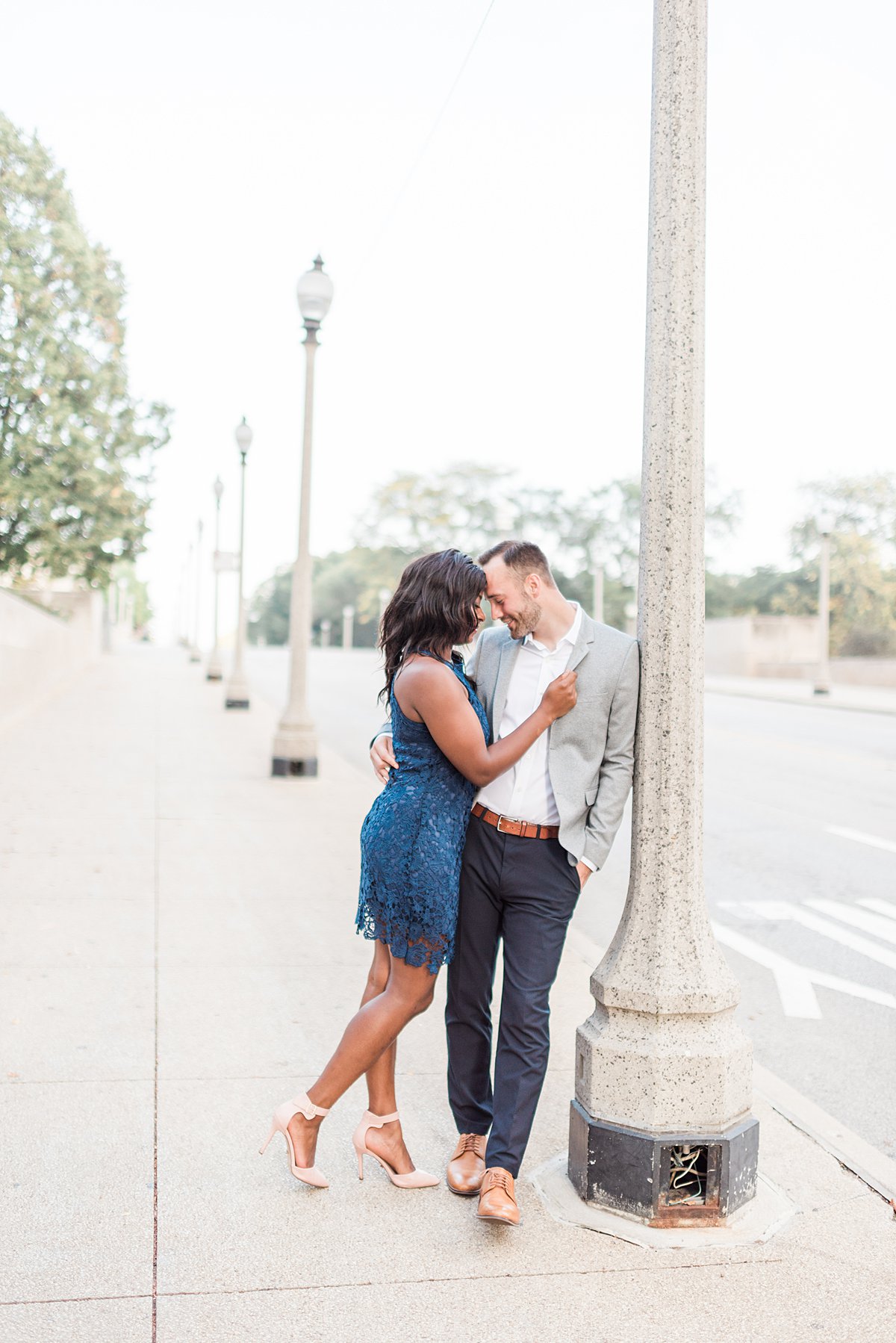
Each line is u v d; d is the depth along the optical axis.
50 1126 3.59
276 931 6.02
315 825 9.18
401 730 3.23
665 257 3.13
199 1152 3.46
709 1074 3.10
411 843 3.15
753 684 36.84
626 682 3.20
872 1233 3.09
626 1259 2.92
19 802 9.72
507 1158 3.06
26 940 5.70
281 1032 4.50
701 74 3.12
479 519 71.50
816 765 14.61
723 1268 2.89
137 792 10.57
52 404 25.27
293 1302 2.68
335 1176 3.36
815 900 7.54
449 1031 3.42
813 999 5.55
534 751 3.25
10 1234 2.95
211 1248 2.92
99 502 26.31
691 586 3.18
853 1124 4.10
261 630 120.44
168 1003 4.80
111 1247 2.90
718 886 7.93
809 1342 2.58
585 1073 3.22
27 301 25.05
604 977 3.20
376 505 74.38
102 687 24.16
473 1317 2.65
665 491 3.16
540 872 3.25
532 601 3.26
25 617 18.06
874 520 50.69
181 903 6.55
